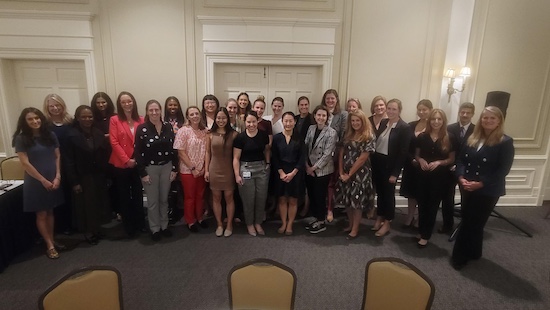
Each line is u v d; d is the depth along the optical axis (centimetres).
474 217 267
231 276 168
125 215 321
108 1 372
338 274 271
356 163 302
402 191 349
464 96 401
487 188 257
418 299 157
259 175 317
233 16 380
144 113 402
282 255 298
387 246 316
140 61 388
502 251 311
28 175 269
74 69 396
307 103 358
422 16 392
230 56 391
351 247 314
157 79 395
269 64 403
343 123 358
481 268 282
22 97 401
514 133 412
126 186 316
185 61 392
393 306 165
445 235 340
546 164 418
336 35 394
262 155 317
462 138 319
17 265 278
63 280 155
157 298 239
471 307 234
